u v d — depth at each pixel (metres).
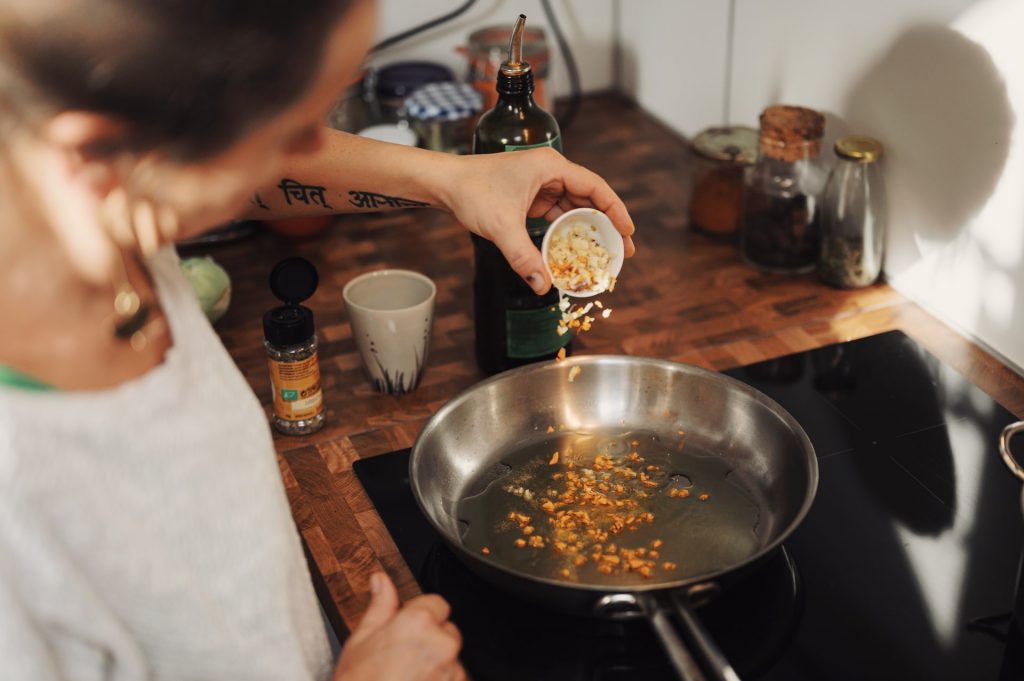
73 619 0.53
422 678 0.66
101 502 0.54
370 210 0.91
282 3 0.45
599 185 0.87
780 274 1.21
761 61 1.32
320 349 1.11
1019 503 0.88
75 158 0.49
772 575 0.81
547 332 1.03
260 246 1.29
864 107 1.16
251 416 0.63
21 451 0.51
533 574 0.80
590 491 0.88
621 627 0.77
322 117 0.55
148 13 0.43
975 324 1.09
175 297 0.61
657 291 1.18
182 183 0.49
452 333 1.13
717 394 0.93
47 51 0.44
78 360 0.55
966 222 1.07
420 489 0.83
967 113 1.04
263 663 0.62
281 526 0.64
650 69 1.57
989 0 0.99
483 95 1.43
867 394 1.01
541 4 1.57
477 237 0.99
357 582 0.82
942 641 0.76
